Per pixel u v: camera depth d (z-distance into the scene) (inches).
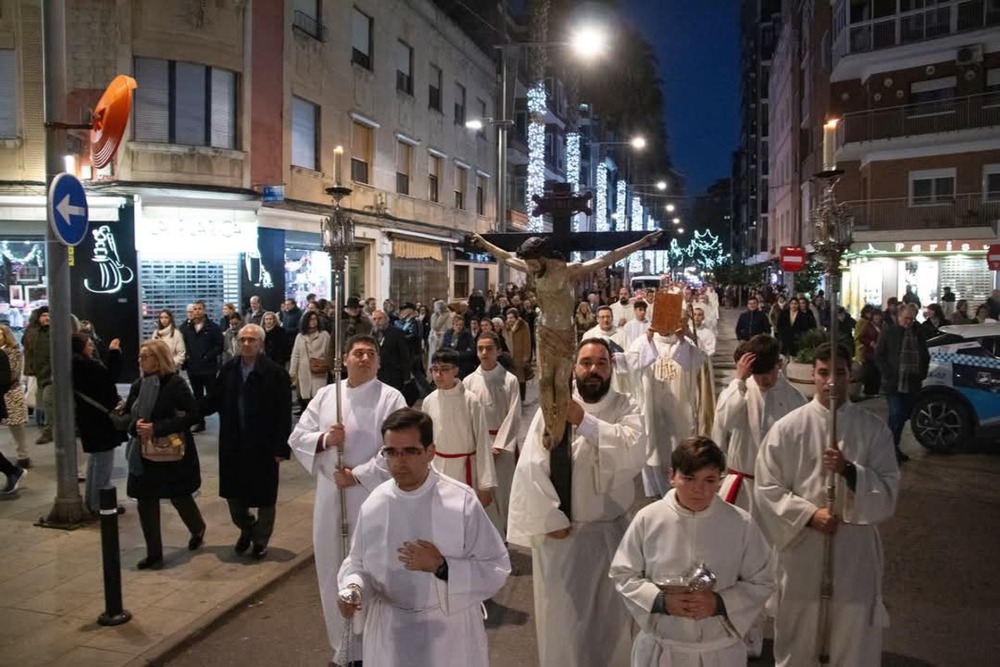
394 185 981.2
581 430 164.1
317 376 492.7
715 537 135.4
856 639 166.7
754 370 224.7
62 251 303.3
